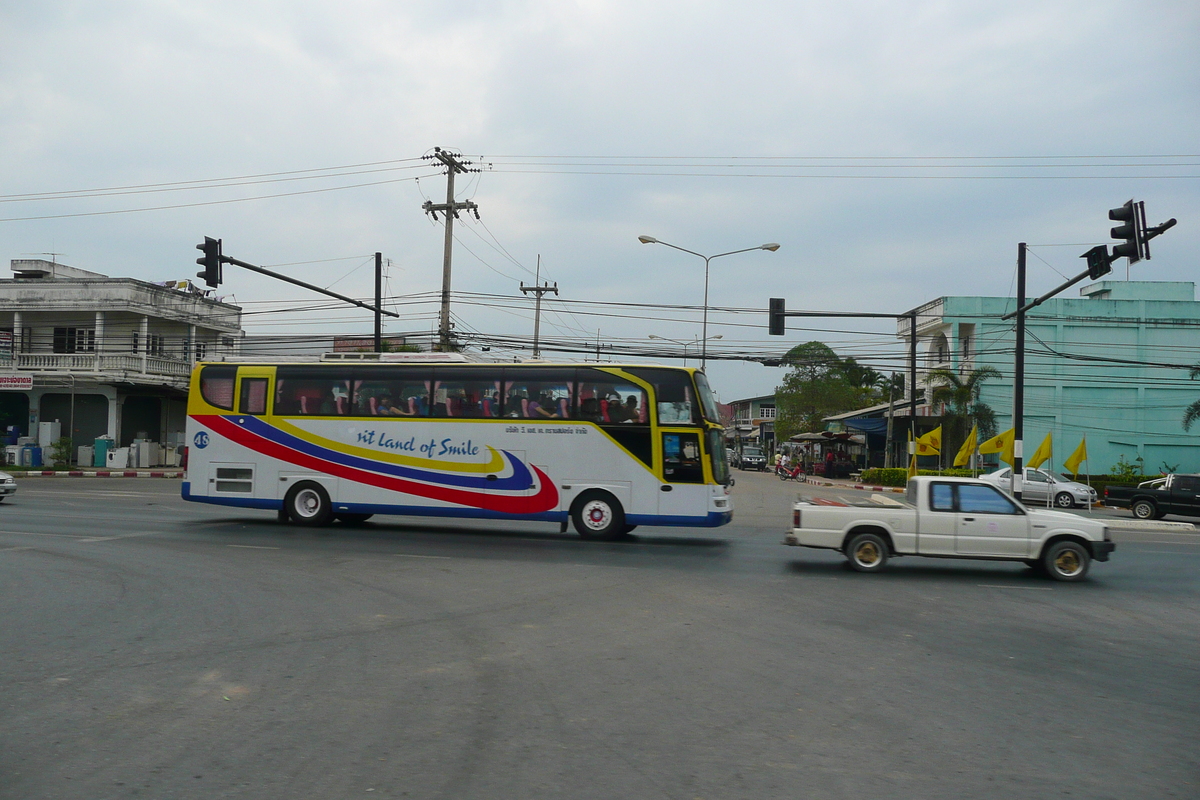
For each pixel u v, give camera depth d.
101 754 5.01
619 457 16.67
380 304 28.73
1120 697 6.48
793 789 4.59
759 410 98.19
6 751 5.05
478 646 7.77
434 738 5.32
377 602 9.80
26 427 39.97
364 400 17.61
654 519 16.48
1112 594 11.54
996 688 6.68
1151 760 5.13
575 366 17.06
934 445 37.59
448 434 17.20
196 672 6.77
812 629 8.76
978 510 12.80
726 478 17.28
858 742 5.36
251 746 5.15
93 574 11.31
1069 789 4.67
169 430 42.09
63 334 38.88
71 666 6.91
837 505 13.23
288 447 17.77
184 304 40.97
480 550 14.69
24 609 9.12
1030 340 42.44
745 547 15.93
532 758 5.00
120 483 30.84
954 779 4.78
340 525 18.14
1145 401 42.06
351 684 6.49
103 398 39.50
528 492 16.83
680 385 16.72
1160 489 27.20
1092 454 42.09
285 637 8.00
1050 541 12.62
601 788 4.57
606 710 5.93
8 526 16.48
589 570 12.59
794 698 6.29
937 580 12.33
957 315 42.97
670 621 9.02
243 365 18.19
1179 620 9.83
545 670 6.98
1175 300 42.50
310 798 4.41
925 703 6.23
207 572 11.65
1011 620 9.55
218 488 17.95
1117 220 14.98
